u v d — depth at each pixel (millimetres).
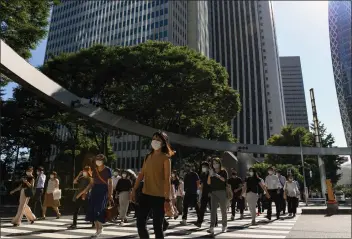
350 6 112062
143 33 81188
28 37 14250
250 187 9398
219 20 134125
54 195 10789
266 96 118000
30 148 33594
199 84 20203
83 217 11836
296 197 12703
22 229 7629
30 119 27016
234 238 6297
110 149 44562
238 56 125938
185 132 28438
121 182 9289
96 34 89312
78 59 21047
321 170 28031
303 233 7160
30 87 14578
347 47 111000
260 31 128250
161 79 20234
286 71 178750
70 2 99125
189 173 9367
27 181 8711
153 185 3582
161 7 81000
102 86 21469
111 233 7031
